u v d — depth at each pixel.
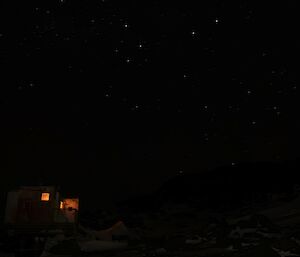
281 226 15.81
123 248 14.66
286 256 9.73
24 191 14.05
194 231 17.66
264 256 9.84
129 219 24.95
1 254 12.41
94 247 14.54
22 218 13.75
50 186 14.29
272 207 22.12
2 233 12.97
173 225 23.20
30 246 12.81
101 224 22.20
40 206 13.95
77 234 15.64
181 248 13.23
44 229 13.06
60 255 12.89
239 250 11.12
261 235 13.58
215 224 19.42
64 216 15.30
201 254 11.55
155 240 16.00
